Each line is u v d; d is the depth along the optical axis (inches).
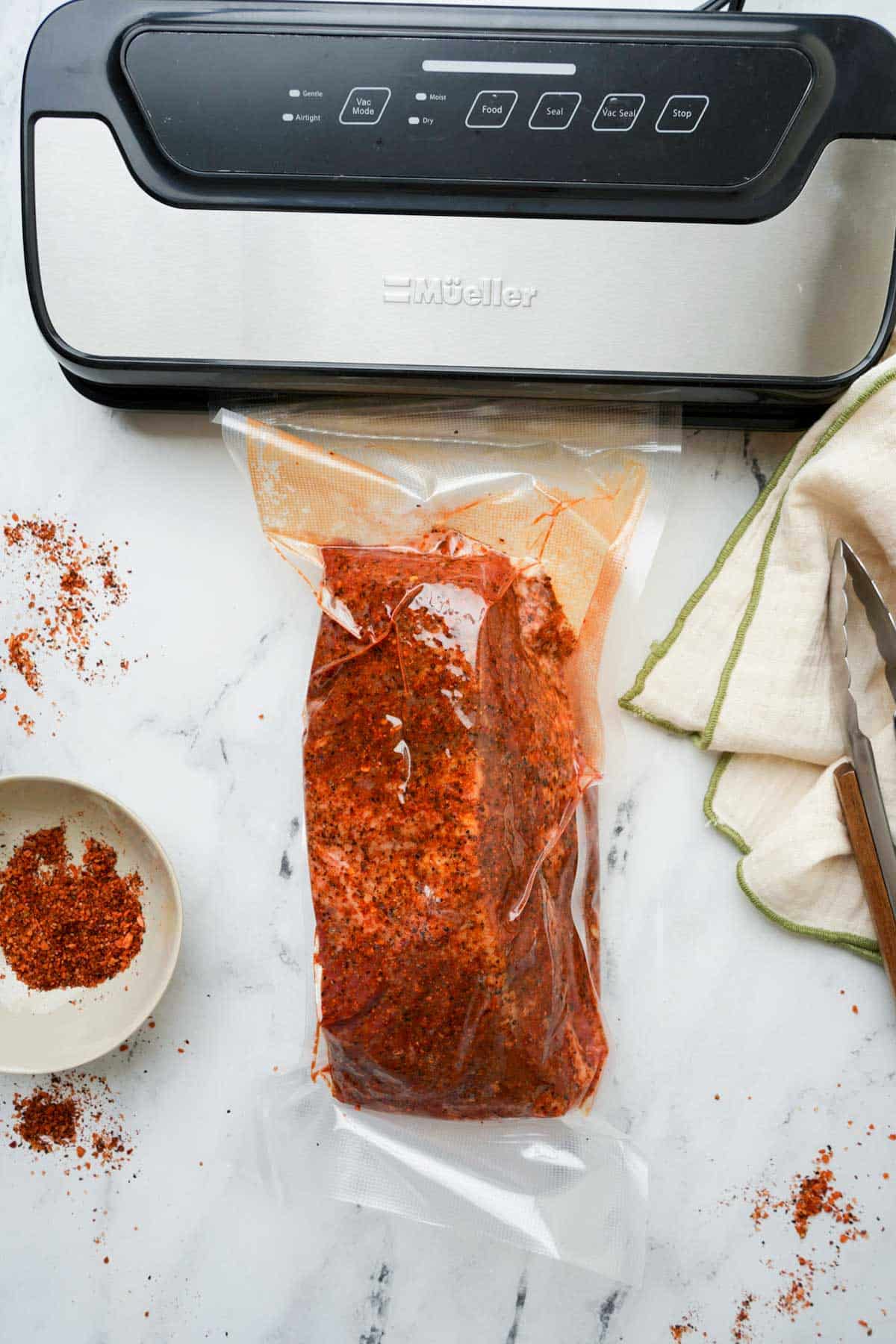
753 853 30.9
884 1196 31.2
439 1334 31.3
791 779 31.7
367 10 26.8
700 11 27.0
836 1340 31.0
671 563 32.0
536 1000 27.4
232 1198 31.7
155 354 27.6
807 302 27.3
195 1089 31.7
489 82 26.6
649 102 26.8
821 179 26.9
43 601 32.5
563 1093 28.7
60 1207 31.8
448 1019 26.7
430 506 31.3
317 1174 31.0
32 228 27.0
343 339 27.5
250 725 32.1
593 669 30.8
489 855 26.4
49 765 32.3
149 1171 31.8
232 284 27.2
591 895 31.0
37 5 32.3
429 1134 30.7
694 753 31.9
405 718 27.0
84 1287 31.7
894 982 30.0
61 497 32.3
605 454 31.3
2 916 31.4
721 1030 31.6
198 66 26.6
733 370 27.6
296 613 32.2
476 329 27.4
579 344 27.5
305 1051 31.2
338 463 31.0
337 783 27.4
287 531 31.0
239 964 31.8
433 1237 31.6
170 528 32.2
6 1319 31.6
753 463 32.0
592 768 30.4
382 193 26.7
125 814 29.9
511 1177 30.5
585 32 26.8
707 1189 31.3
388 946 26.5
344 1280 31.6
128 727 32.3
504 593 28.8
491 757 26.8
